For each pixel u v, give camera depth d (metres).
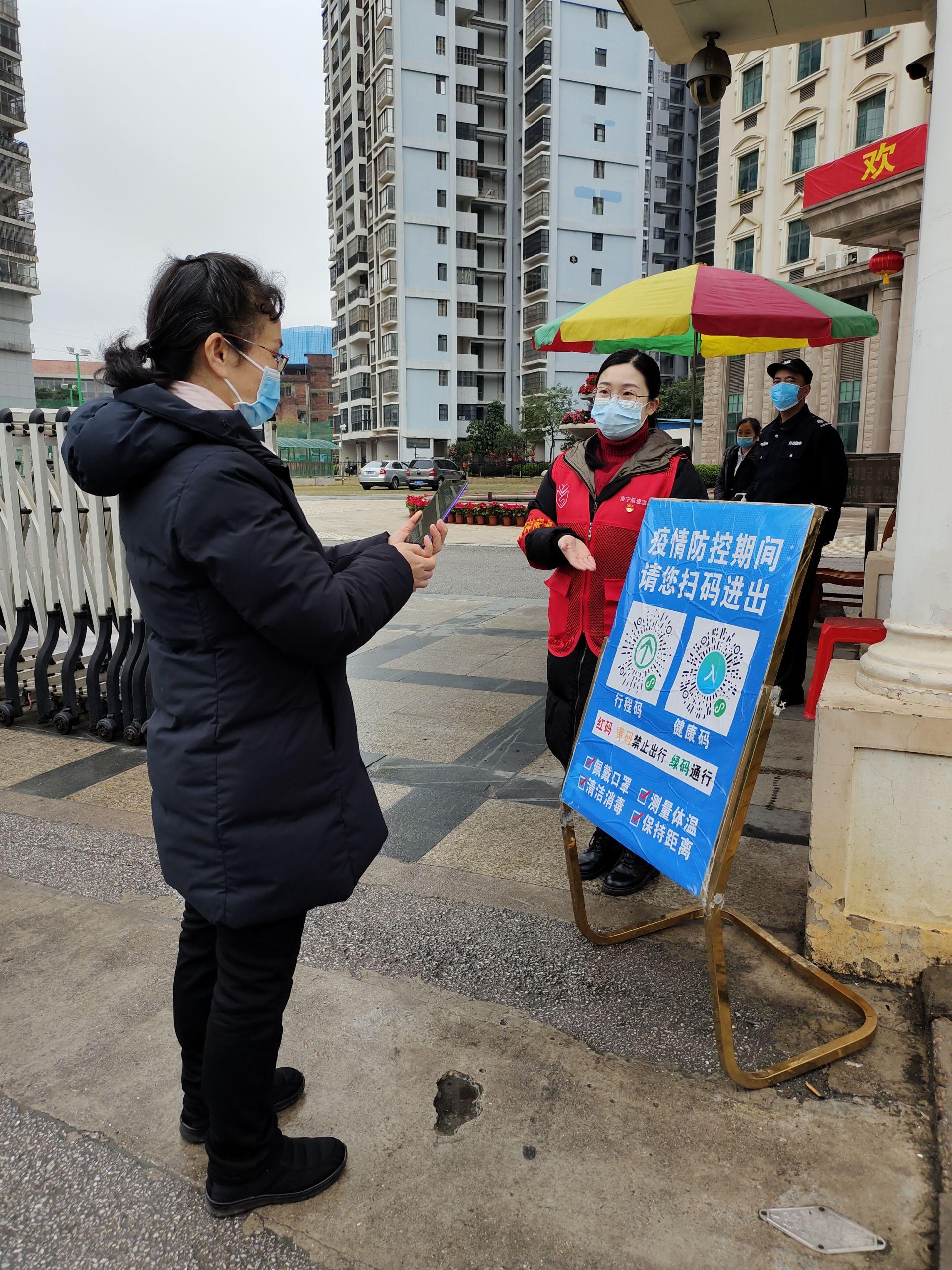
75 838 3.35
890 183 10.21
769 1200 1.65
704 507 2.12
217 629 1.39
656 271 67.69
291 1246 1.59
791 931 2.57
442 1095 1.96
